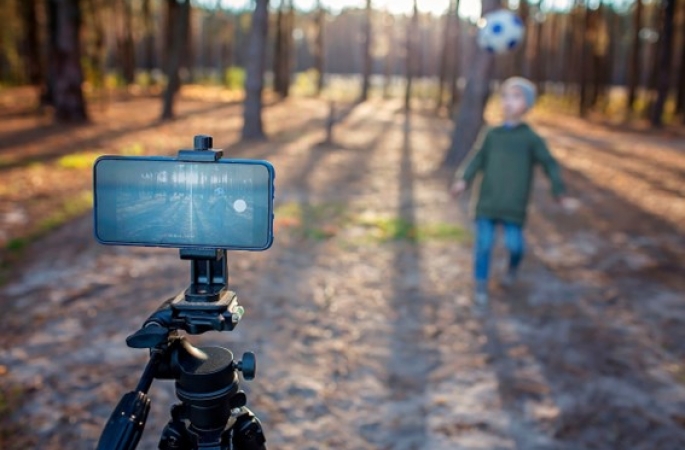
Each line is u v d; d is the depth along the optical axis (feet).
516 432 10.16
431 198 29.25
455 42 96.84
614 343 13.57
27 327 13.74
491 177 15.47
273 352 12.80
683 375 12.17
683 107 98.73
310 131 59.16
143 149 41.96
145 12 132.36
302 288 16.58
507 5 88.48
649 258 20.24
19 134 48.11
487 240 15.62
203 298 3.46
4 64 128.98
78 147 42.16
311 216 24.43
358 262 19.10
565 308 15.62
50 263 18.19
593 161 47.09
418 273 18.21
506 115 15.34
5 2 109.60
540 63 129.39
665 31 85.71
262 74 48.47
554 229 23.93
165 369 3.50
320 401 11.01
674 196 31.68
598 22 107.65
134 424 3.08
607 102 117.60
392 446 9.75
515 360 12.75
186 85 135.64
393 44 175.22
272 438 9.86
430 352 13.07
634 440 9.97
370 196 29.22
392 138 57.72
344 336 13.73
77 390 11.12
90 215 23.67
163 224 3.53
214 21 151.74
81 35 57.41
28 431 9.90
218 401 3.45
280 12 119.55
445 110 107.24
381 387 11.57
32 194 26.89
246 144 46.47
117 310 14.80
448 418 10.55
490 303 15.89
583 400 11.18
